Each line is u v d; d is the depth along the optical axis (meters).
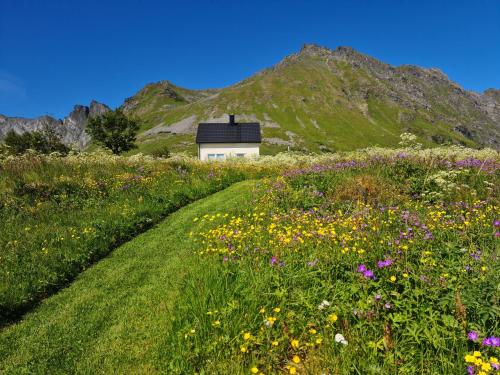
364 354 3.38
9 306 5.44
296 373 3.43
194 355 3.83
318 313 4.02
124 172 14.84
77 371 4.07
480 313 3.45
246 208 9.95
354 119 184.00
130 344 4.46
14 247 7.44
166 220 10.15
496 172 9.78
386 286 4.23
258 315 4.17
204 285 4.89
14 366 4.23
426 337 3.41
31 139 49.84
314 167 13.63
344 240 5.41
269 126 154.12
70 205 10.34
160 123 170.12
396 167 10.84
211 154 47.31
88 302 5.62
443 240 5.38
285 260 5.23
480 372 2.72
